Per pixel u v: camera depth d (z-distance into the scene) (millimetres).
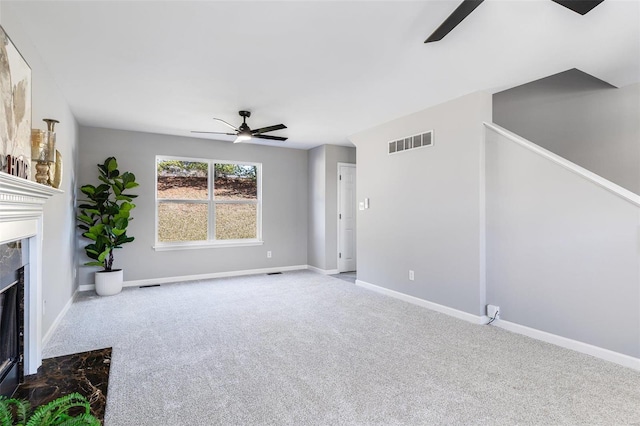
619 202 2764
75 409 1951
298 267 6895
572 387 2354
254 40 2578
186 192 5910
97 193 4664
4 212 1746
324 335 3303
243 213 6410
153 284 5516
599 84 3801
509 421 1967
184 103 4012
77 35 2500
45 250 3045
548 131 4207
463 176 3809
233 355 2842
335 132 5488
